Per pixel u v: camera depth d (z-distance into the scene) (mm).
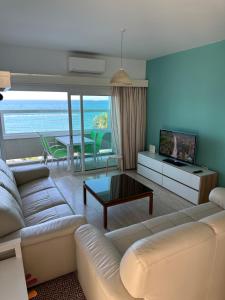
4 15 2361
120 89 4617
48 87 4082
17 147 5566
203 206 2434
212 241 1288
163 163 3939
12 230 1715
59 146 5445
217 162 3424
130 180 3320
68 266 1861
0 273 1463
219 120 3316
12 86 3787
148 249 1116
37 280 1762
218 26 2645
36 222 2146
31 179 3246
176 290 1248
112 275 1249
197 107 3670
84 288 1654
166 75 4277
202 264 1305
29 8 2188
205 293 1439
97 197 2793
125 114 4750
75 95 4379
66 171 5039
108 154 5113
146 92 4918
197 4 2076
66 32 2928
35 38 3201
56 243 1746
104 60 4215
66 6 2141
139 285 1084
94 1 2031
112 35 3029
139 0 2000
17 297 1295
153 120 4828
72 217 1880
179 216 2230
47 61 3932
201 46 3469
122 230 1983
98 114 4734
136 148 5062
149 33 2928
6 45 3588
